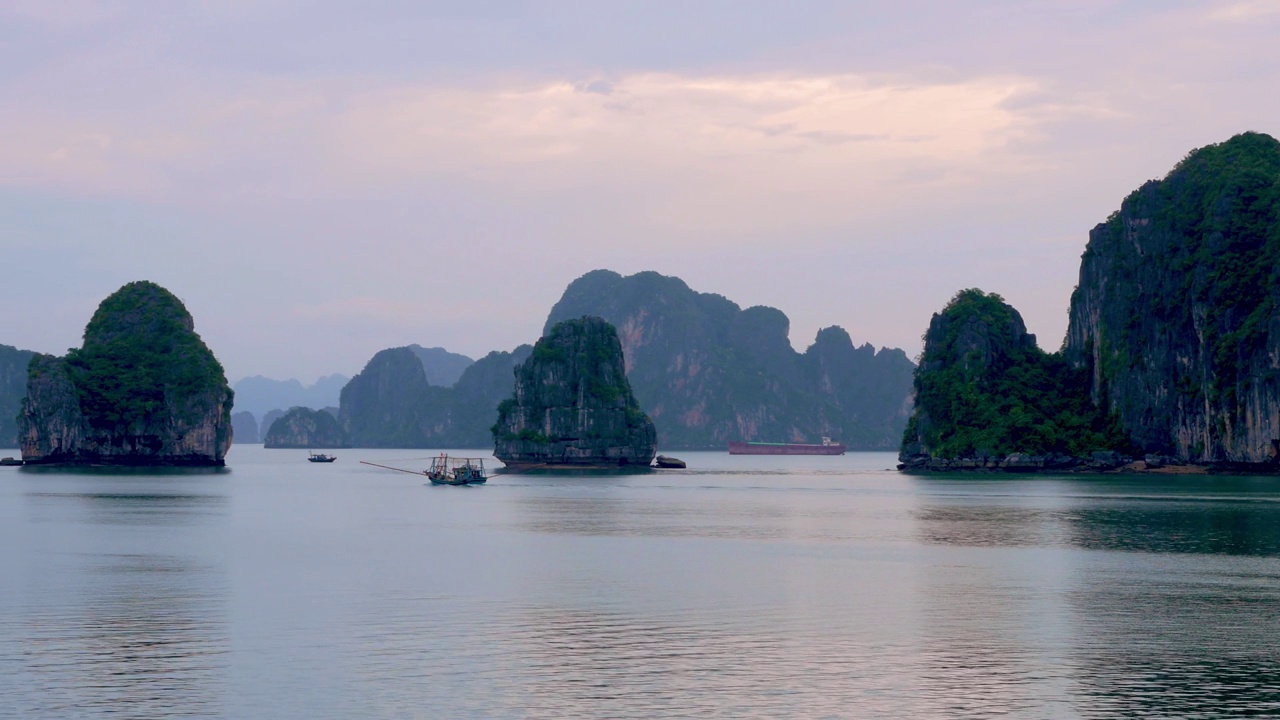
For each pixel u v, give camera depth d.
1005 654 53.44
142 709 44.44
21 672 49.75
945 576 78.38
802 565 84.44
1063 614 63.56
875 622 61.12
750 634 57.88
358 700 45.56
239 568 82.38
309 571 80.62
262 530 113.75
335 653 53.28
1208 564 84.19
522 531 113.31
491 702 45.38
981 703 45.28
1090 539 102.50
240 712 44.09
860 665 51.34
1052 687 47.69
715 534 109.56
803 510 143.62
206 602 67.00
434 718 43.38
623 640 56.38
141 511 140.50
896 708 44.66
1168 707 44.84
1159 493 172.88
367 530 114.25
